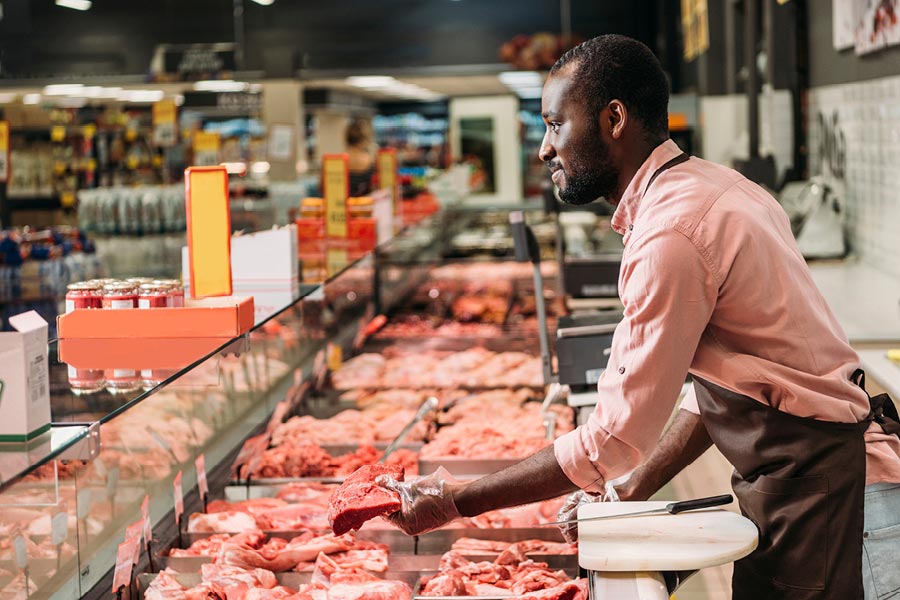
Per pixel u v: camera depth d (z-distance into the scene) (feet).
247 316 8.77
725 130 29.63
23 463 5.28
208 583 7.59
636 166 6.18
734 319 5.92
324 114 47.55
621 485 7.16
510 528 8.89
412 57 29.89
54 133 31.71
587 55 6.13
